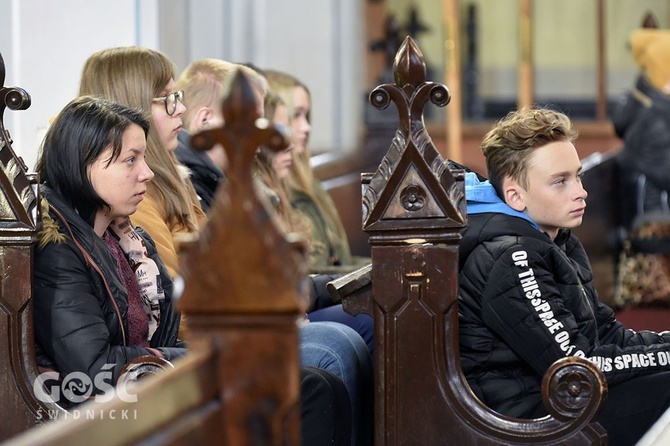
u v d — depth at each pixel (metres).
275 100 9.55
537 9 30.62
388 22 19.16
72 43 10.78
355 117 19.72
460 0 29.41
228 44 15.52
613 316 6.55
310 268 9.76
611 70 30.03
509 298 5.75
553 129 6.15
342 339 6.57
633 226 13.74
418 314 5.46
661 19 29.73
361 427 6.62
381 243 5.46
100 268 5.80
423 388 5.47
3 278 5.57
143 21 12.00
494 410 5.86
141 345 6.15
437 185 5.38
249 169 2.91
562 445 5.30
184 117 8.75
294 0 18.75
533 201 6.15
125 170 5.90
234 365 2.97
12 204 5.56
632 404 5.92
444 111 28.23
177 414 2.78
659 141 14.36
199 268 2.95
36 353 5.84
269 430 2.96
